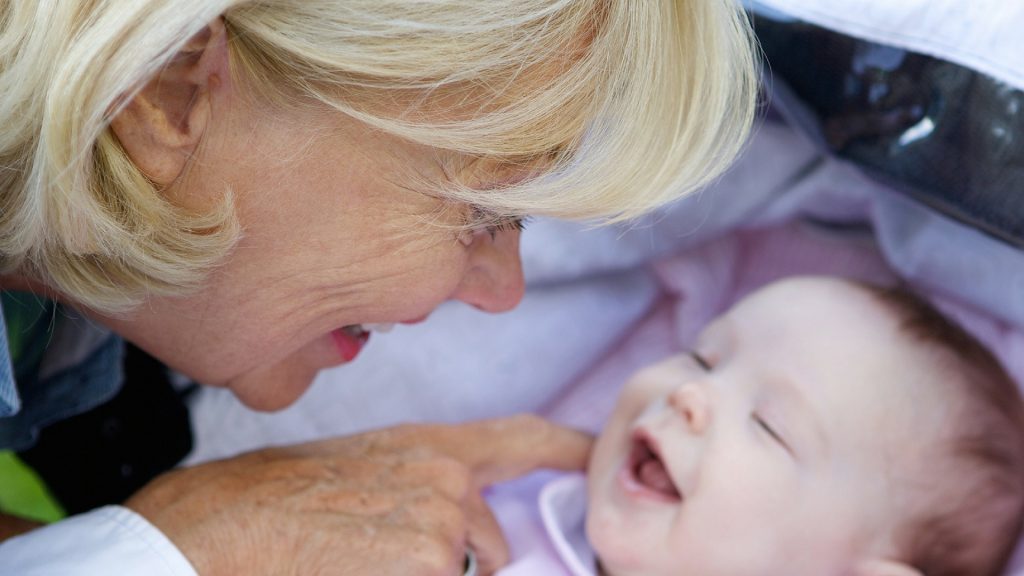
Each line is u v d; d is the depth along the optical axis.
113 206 0.64
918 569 1.10
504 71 0.61
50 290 0.77
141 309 0.75
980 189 1.04
